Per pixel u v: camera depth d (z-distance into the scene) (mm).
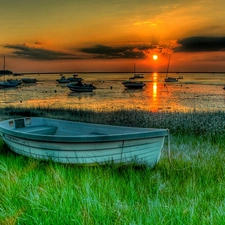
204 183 4832
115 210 3547
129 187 4484
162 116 15188
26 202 3820
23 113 19422
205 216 3479
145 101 33781
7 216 3523
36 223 3314
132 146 5551
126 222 3332
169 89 59094
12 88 66312
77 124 7910
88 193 3881
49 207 3566
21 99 38625
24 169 5332
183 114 16172
